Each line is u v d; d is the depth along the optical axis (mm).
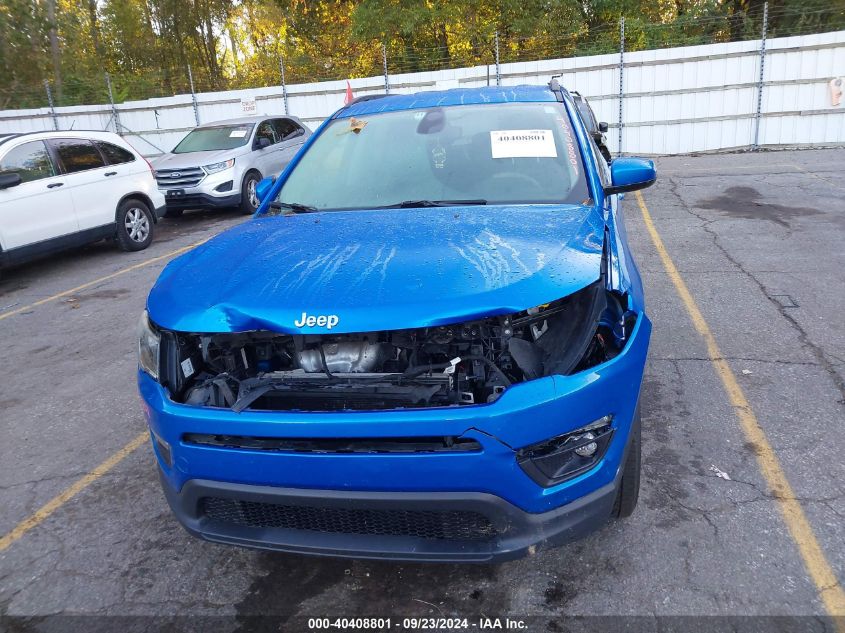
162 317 2564
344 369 2359
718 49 16219
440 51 22875
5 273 9359
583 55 20719
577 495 2326
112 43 30594
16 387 5207
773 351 4773
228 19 30500
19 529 3307
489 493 2188
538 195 3326
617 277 2717
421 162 3670
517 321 2373
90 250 10609
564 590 2631
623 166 3514
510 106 3975
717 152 17000
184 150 13219
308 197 3705
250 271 2672
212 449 2340
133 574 2910
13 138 8609
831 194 10359
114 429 4367
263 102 19125
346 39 26047
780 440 3598
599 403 2318
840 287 6059
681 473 3352
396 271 2490
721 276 6645
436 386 2268
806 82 15969
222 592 2764
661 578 2648
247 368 2566
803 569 2643
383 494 2209
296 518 2412
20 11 24531
